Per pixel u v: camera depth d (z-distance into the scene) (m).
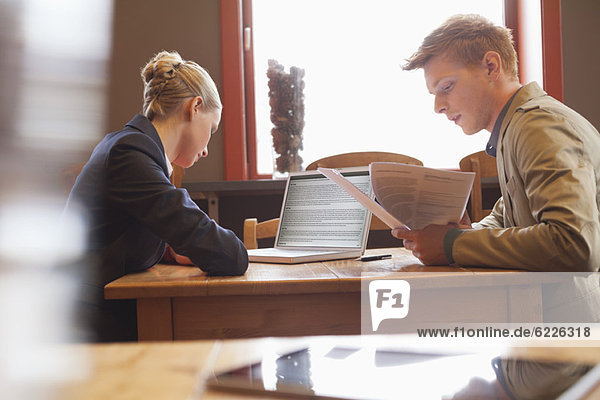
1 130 3.38
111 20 3.11
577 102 3.28
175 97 1.40
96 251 1.20
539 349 0.34
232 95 3.11
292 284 0.97
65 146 3.36
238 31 3.11
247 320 0.98
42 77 3.34
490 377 0.28
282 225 1.52
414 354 0.34
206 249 1.08
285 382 0.28
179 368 0.31
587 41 3.29
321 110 3.34
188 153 1.47
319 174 1.50
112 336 1.16
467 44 1.33
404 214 1.16
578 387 0.25
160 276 1.09
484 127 1.39
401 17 3.37
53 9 3.27
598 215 1.11
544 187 1.09
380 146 3.38
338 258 1.32
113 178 1.19
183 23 3.09
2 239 3.22
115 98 3.12
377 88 3.37
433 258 1.13
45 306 1.14
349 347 0.37
